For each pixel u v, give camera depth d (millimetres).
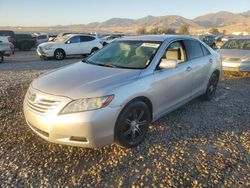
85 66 4617
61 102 3475
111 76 3996
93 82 3783
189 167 3559
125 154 3854
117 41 5387
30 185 3186
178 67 4875
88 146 3512
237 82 8961
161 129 4703
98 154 3844
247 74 10297
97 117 3424
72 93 3535
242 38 11648
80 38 18641
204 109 5848
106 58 4898
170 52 4875
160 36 5246
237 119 5305
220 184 3219
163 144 4164
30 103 3787
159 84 4328
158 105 4414
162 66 4398
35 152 3891
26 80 7871
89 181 3266
